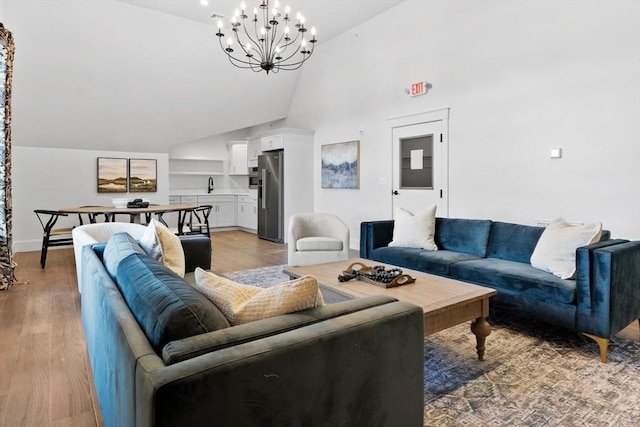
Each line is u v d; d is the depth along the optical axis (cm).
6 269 387
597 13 340
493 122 424
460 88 456
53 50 495
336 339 109
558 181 371
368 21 570
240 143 881
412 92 509
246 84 671
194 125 691
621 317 244
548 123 377
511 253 338
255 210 823
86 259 212
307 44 654
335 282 259
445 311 211
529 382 210
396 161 543
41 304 339
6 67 373
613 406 186
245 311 122
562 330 285
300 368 101
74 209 503
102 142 645
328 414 109
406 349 129
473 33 439
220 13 516
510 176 411
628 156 325
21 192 594
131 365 95
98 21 489
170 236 249
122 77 562
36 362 231
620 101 328
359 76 595
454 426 172
